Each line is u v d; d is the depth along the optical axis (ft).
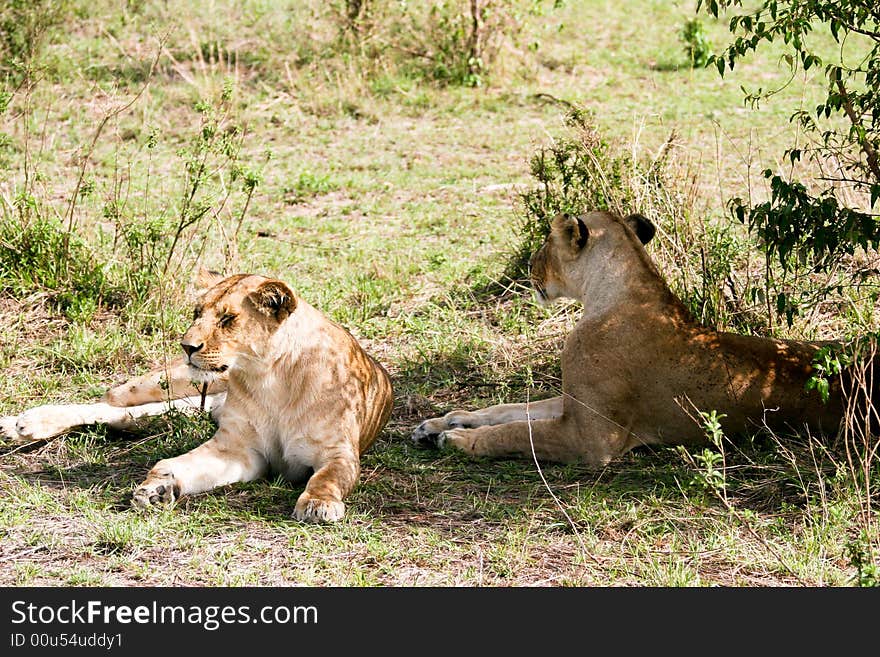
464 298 43.78
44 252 42.75
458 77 80.64
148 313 41.06
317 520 25.88
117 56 78.07
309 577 23.59
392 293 44.42
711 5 30.01
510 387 36.73
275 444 28.66
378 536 25.48
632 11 101.30
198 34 82.84
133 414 32.12
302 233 53.06
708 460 24.77
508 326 40.86
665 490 27.99
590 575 23.88
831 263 34.81
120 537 24.82
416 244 51.24
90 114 69.21
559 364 37.65
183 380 32.76
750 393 30.25
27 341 39.24
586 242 31.89
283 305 27.20
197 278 28.66
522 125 72.43
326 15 84.28
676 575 23.56
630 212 40.75
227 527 25.85
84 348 38.01
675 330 30.55
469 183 61.00
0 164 54.13
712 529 25.88
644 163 44.21
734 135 67.67
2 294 41.83
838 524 25.22
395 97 77.00
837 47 87.10
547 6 97.19
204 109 44.60
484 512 27.04
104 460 29.99
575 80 82.43
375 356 39.22
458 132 71.05
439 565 24.38
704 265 37.52
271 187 60.18
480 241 51.08
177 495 27.12
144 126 65.67
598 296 31.22
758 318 36.83
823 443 29.86
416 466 30.09
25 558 24.27
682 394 30.42
